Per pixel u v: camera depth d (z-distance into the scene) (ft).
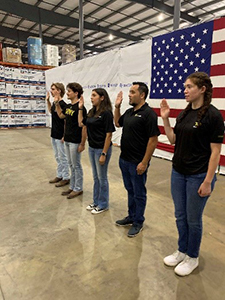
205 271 6.19
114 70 21.61
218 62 13.47
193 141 5.32
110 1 32.83
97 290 5.54
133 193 8.04
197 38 14.32
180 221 6.08
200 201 5.48
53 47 36.45
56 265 6.38
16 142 24.52
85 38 50.47
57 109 11.16
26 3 34.09
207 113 5.03
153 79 17.56
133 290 5.53
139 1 28.76
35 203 10.32
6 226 8.43
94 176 9.41
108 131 8.26
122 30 43.42
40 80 36.14
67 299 5.28
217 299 5.29
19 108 35.12
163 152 18.19
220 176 14.10
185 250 6.34
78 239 7.62
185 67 15.21
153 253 6.91
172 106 16.38
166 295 5.39
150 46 17.48
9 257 6.70
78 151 10.50
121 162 7.77
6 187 12.16
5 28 44.06
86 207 9.96
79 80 27.27
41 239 7.61
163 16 36.86
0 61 33.32
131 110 7.54
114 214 9.34
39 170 15.10
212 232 8.10
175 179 5.87
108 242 7.45
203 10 32.65
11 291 5.49
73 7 35.35
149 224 8.59
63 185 12.40
